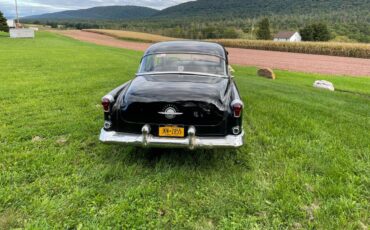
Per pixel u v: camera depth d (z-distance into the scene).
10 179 3.28
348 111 6.80
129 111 3.56
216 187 3.25
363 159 3.95
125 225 2.59
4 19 58.22
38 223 2.58
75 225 2.59
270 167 3.71
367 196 3.10
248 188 3.21
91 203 2.90
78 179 3.34
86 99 7.32
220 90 3.74
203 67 4.32
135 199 2.98
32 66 13.74
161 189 3.21
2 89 8.26
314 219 2.70
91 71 12.55
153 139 3.50
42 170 3.53
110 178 3.41
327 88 11.16
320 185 3.26
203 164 3.80
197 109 3.46
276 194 3.06
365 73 18.42
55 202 2.87
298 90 9.95
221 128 3.51
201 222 2.67
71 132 4.91
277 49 44.38
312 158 3.94
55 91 8.27
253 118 5.78
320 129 5.13
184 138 3.51
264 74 14.69
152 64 4.39
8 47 26.14
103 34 77.31
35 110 6.25
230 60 26.22
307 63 24.73
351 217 2.74
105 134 3.63
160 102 3.48
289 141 4.54
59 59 17.19
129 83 4.29
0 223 2.59
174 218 2.71
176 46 4.56
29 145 4.34
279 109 6.52
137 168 3.64
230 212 2.80
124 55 22.23
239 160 3.94
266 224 2.63
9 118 5.64
